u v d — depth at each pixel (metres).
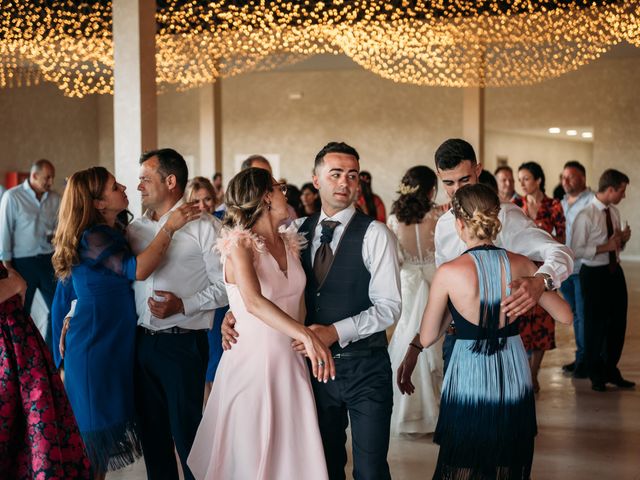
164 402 3.80
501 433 3.01
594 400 6.20
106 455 3.69
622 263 16.94
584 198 7.68
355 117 18.92
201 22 11.49
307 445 3.11
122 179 7.58
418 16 11.19
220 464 3.13
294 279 3.18
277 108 19.38
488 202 3.10
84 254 3.69
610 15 10.55
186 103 19.50
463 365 3.06
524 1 10.42
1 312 3.08
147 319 3.76
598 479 4.41
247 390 3.11
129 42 7.55
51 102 18.50
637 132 17.88
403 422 5.20
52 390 3.17
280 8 11.05
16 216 8.09
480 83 14.62
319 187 3.34
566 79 18.27
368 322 3.16
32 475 3.09
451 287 3.07
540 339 6.31
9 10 10.51
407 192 5.35
